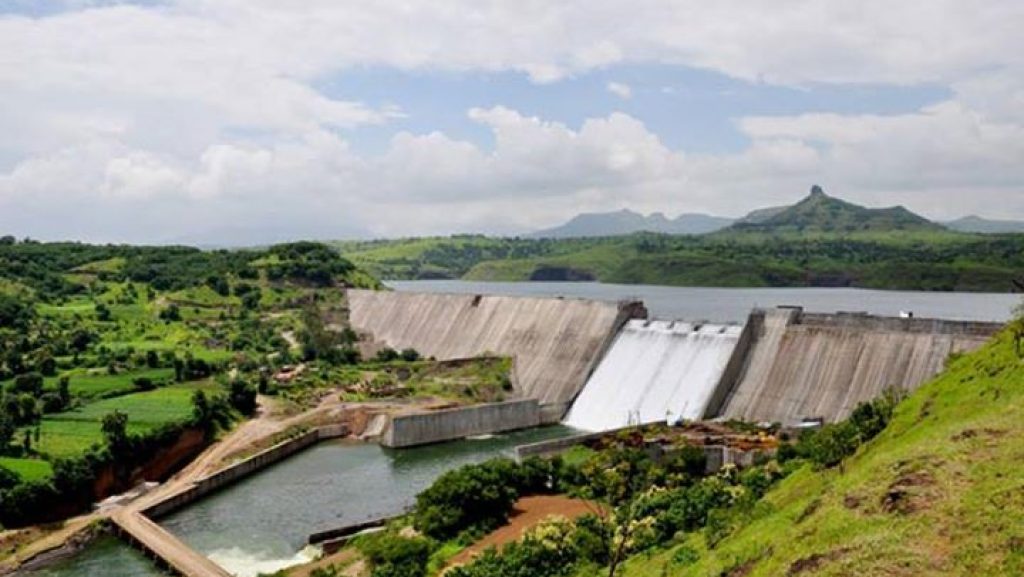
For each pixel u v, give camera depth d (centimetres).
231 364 17062
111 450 10550
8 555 8519
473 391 15138
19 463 10094
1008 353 6431
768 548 4434
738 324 13125
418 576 7131
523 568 6369
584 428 13850
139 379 14788
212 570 7856
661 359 13775
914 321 11025
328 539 8781
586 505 8756
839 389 11069
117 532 9175
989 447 4203
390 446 12850
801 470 7219
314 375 16662
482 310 18412
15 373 14775
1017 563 3169
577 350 15225
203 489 10581
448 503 8369
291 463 12144
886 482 4188
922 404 6662
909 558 3422
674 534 6475
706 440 10331
